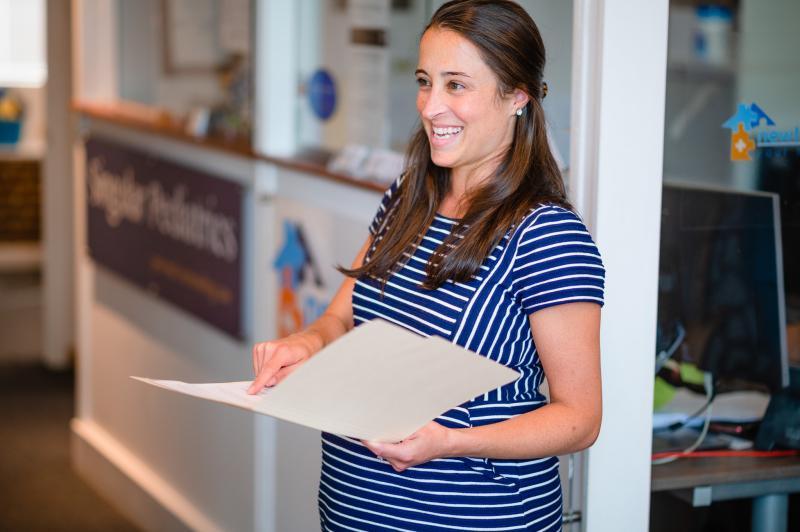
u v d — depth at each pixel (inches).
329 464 71.4
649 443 84.6
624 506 85.0
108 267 168.2
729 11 85.7
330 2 118.6
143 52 164.4
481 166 69.3
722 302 89.5
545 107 88.1
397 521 67.7
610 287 81.7
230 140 135.9
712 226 88.3
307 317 119.4
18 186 324.2
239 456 133.2
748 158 88.3
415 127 76.2
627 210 81.1
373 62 112.0
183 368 148.4
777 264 90.1
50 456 181.9
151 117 159.5
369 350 56.0
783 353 90.9
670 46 84.7
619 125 79.9
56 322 229.9
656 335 87.6
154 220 152.3
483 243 65.9
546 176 68.0
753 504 93.1
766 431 91.0
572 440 64.7
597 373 65.7
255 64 125.2
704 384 90.3
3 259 325.7
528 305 65.5
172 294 147.7
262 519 128.6
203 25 145.6
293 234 121.8
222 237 133.9
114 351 169.8
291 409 60.5
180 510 147.2
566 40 87.0
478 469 67.1
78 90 179.5
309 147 123.7
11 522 154.6
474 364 57.4
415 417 60.4
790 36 87.2
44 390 215.0
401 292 69.3
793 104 88.3
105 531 153.8
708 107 86.4
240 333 131.0
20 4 341.4
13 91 337.7
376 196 106.1
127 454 165.6
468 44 65.5
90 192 175.5
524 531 68.1
